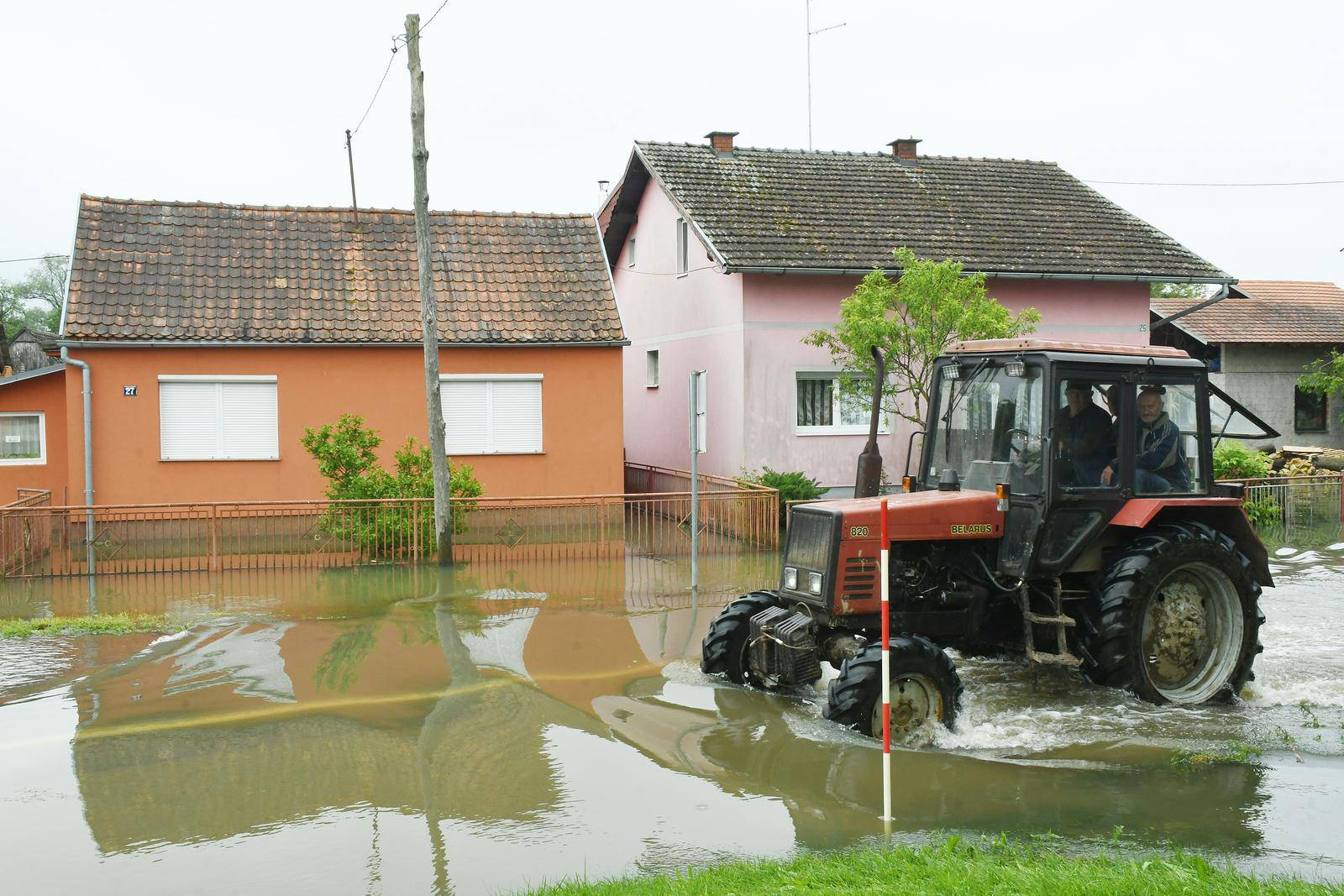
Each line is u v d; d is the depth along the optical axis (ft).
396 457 53.98
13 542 47.55
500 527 51.96
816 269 64.75
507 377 63.05
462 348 62.34
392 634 35.63
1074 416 27.45
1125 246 73.67
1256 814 19.74
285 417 60.23
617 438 64.49
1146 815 19.66
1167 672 28.04
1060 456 26.94
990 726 25.23
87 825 19.43
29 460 69.51
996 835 18.70
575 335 63.16
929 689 24.76
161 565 49.01
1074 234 74.02
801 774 21.95
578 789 21.18
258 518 49.75
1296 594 41.93
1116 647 26.68
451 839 18.71
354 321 61.26
